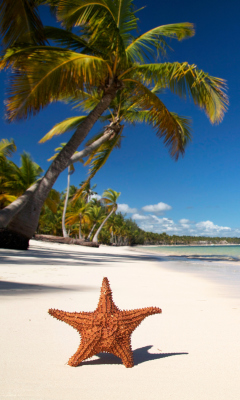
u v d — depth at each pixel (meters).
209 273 9.61
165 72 11.67
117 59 12.01
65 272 7.41
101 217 55.38
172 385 1.42
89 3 10.39
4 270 6.94
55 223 59.97
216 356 1.84
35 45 10.27
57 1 10.64
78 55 10.45
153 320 2.84
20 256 11.46
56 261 10.87
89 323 1.60
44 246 24.34
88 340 1.58
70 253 18.62
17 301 3.37
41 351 1.85
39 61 9.88
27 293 3.98
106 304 1.64
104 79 12.57
